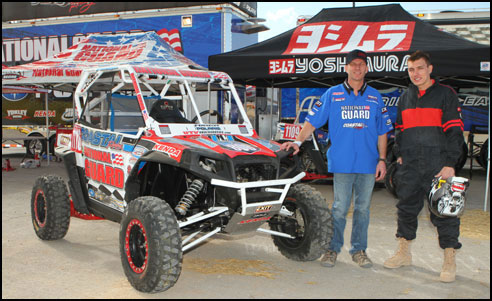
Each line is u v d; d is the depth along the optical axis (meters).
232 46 12.34
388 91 11.02
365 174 4.15
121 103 5.08
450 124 3.74
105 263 4.25
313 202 4.11
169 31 12.47
